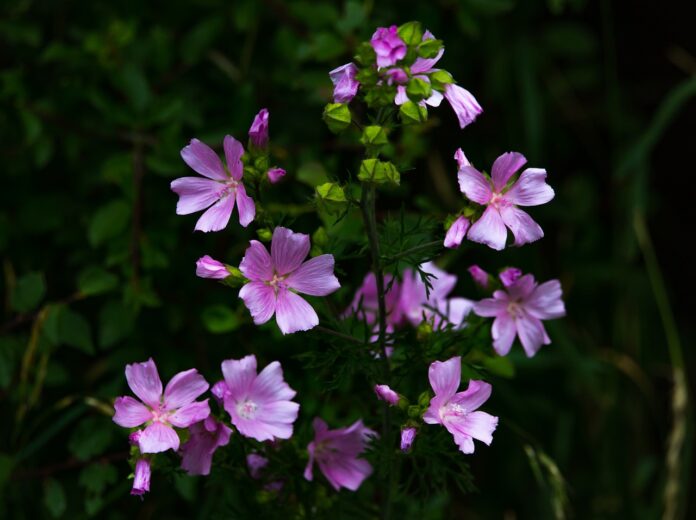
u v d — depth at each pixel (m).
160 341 1.30
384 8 1.33
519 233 1.03
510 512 1.42
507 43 1.43
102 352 1.33
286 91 1.33
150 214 1.29
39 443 1.25
